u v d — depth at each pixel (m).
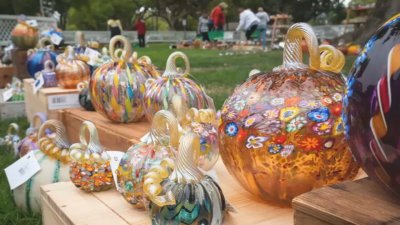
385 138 0.87
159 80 2.17
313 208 0.91
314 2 29.70
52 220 1.64
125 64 2.60
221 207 1.25
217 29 17.30
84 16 27.52
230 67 8.09
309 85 1.33
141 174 1.43
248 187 1.43
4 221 2.24
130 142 2.25
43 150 2.27
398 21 0.92
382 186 0.95
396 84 0.85
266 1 28.98
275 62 8.77
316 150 1.27
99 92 2.56
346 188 1.00
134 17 31.12
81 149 1.75
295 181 1.31
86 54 3.97
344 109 1.00
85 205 1.55
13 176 2.31
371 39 0.96
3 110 4.88
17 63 5.58
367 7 13.86
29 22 5.65
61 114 3.30
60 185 1.79
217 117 1.88
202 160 1.72
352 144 0.98
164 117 1.46
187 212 1.18
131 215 1.46
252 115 1.32
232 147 1.37
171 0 29.98
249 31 15.05
